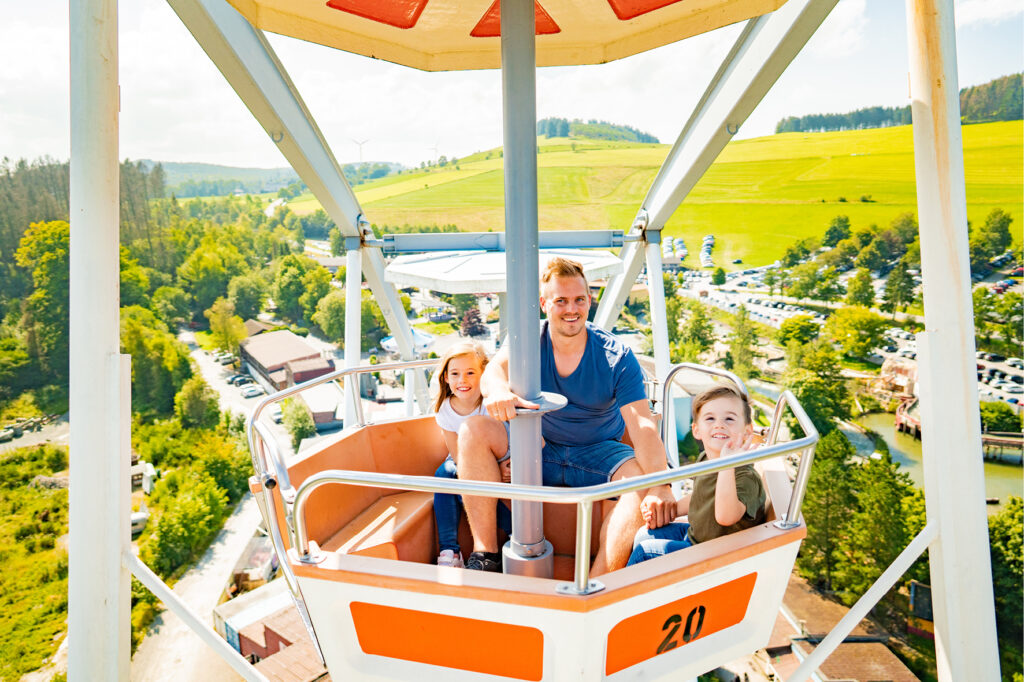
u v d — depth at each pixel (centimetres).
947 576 341
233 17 414
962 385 338
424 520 327
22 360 5803
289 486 243
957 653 339
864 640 3738
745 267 6962
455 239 667
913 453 5091
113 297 314
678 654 232
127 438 318
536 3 304
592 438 299
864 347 6000
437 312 5972
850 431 5481
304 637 2881
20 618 4503
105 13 306
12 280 5869
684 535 273
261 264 7919
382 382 5756
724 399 250
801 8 407
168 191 7881
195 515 4891
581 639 203
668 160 576
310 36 314
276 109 471
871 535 4394
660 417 360
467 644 218
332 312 7556
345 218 602
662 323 613
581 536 193
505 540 315
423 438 365
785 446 215
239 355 7331
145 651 3794
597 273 605
